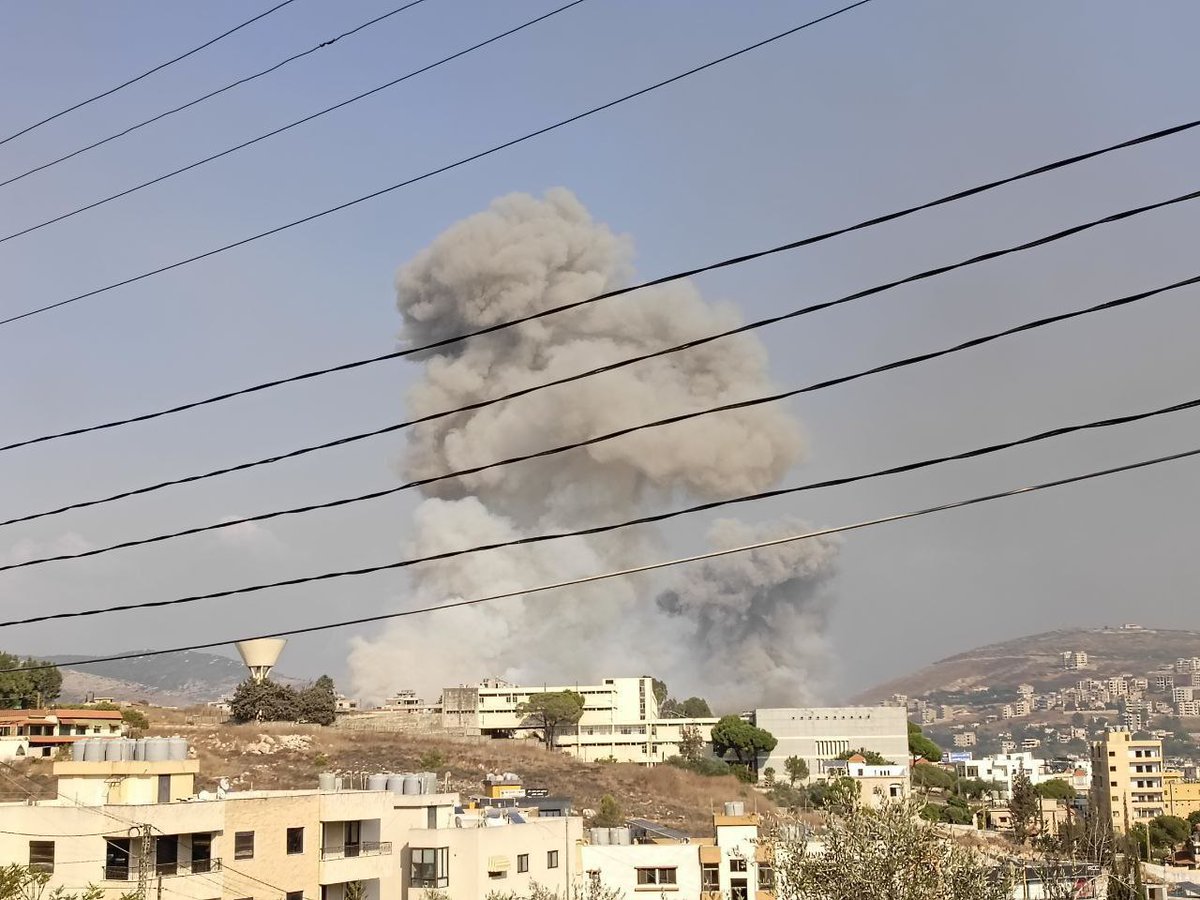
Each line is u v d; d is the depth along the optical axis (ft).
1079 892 142.41
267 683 485.56
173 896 157.58
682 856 210.18
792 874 104.12
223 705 567.59
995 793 555.28
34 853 155.74
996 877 107.24
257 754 386.32
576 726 574.97
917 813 104.94
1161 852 492.95
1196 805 587.68
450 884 193.77
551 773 403.34
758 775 544.62
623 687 598.75
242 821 169.58
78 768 168.96
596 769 419.33
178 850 161.17
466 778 380.58
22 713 376.27
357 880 184.96
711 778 433.89
